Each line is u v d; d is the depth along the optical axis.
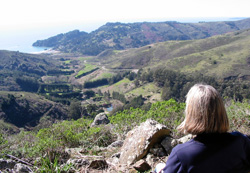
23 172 3.11
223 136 1.26
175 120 5.89
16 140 5.78
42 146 4.38
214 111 1.25
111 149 5.08
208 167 1.17
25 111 60.00
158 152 3.60
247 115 5.18
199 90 1.35
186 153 1.23
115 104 84.50
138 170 3.22
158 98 74.00
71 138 5.81
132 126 6.95
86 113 53.19
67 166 3.11
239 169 1.20
